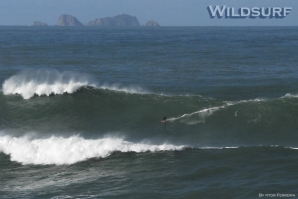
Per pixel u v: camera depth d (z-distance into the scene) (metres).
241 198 49.50
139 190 52.06
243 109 80.75
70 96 90.62
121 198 50.12
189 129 75.56
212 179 54.75
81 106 87.19
